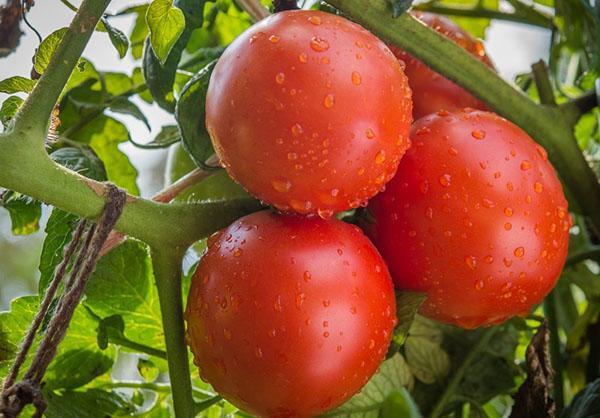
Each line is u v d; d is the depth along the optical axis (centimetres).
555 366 58
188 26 52
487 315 47
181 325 47
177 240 46
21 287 101
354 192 44
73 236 43
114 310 53
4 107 45
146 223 46
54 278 42
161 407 56
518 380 57
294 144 42
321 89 42
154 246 46
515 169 46
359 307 44
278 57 42
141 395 56
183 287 54
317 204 44
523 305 47
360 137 43
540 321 55
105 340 52
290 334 43
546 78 55
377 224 47
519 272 46
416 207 46
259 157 43
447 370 54
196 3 52
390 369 53
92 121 62
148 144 58
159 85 53
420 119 48
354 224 48
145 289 53
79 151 54
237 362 44
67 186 43
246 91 42
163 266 46
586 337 59
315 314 43
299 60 42
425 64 50
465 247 46
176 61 52
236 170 44
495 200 46
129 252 52
